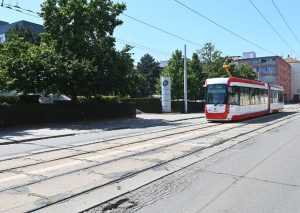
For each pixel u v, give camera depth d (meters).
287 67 136.50
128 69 31.75
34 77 27.12
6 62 26.88
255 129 22.05
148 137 18.31
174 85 55.38
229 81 28.55
